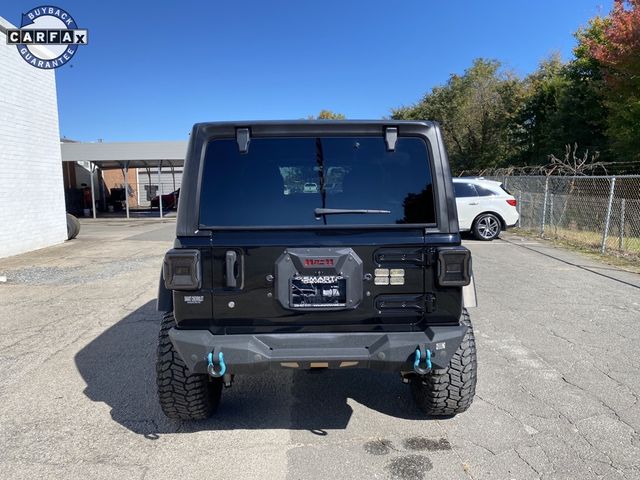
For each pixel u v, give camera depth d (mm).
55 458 2996
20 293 7543
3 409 3662
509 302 6555
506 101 33219
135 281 8445
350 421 3453
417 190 2914
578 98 24344
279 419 3496
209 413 3434
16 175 11789
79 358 4727
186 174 2869
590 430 3262
